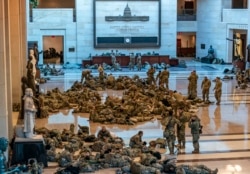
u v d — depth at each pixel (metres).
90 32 40.06
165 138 15.56
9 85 13.92
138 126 18.39
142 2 40.34
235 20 39.69
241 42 40.41
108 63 38.03
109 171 12.90
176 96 21.62
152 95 23.06
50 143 14.52
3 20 12.56
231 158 14.21
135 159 13.86
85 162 13.08
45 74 32.94
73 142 14.89
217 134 17.12
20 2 21.69
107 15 40.03
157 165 12.74
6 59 13.84
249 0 36.41
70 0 43.88
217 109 21.81
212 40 42.56
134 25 40.41
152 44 40.78
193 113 20.86
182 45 46.97
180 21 43.97
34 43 36.09
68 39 40.03
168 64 38.84
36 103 19.64
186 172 12.34
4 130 12.77
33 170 12.04
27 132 13.20
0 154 10.92
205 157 14.30
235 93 26.22
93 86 26.75
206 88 22.95
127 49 40.53
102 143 14.65
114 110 19.88
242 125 18.55
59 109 21.69
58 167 13.16
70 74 33.62
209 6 42.59
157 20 40.69
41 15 39.41
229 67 38.19
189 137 16.61
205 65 39.94
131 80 27.44
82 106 21.12
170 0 40.62
